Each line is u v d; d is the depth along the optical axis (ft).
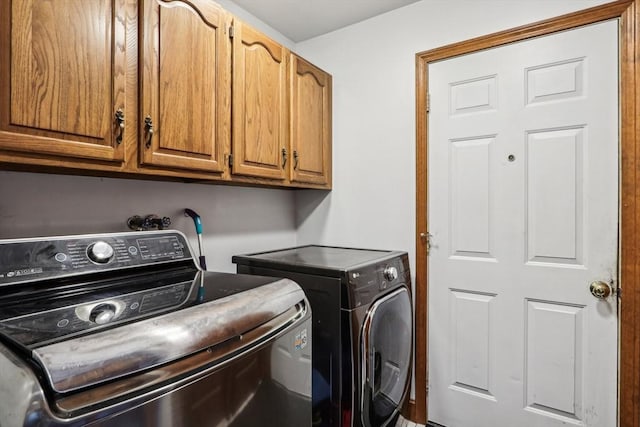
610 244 4.98
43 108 3.06
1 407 1.81
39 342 2.00
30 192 4.02
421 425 6.46
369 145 7.18
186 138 4.32
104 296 3.14
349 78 7.43
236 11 6.66
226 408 2.69
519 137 5.64
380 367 5.24
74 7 3.26
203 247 6.10
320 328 4.88
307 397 3.79
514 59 5.67
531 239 5.58
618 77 4.90
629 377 4.81
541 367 5.50
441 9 6.33
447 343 6.32
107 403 1.97
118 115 3.59
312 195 8.02
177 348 2.37
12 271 3.07
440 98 6.37
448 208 6.31
